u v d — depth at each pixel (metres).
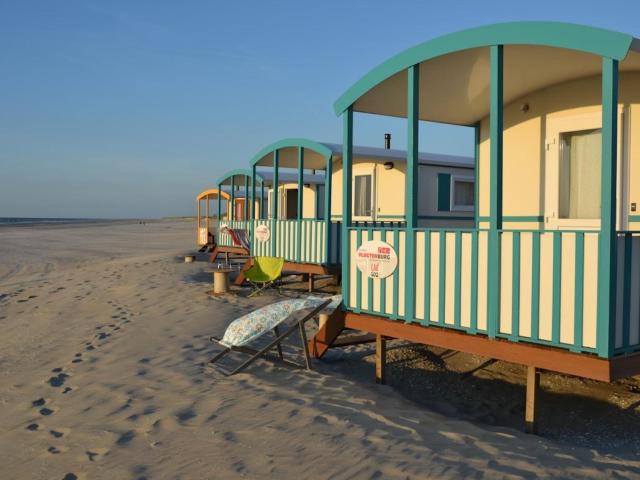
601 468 4.01
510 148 7.52
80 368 6.85
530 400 4.93
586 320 4.51
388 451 4.25
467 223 14.74
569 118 6.75
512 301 5.00
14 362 7.30
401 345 7.86
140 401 5.57
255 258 12.33
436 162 13.81
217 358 6.79
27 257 26.00
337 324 6.89
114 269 17.23
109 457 4.29
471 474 3.83
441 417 5.18
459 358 7.28
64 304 11.48
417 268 5.90
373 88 6.34
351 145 6.77
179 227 65.81
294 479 3.83
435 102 7.21
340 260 11.85
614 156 4.36
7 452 4.49
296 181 18.33
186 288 12.73
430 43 5.58
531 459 4.12
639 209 6.09
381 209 14.05
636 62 5.34
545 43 4.75
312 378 6.32
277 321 6.51
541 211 7.13
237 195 24.66
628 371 4.54
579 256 4.53
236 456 4.22
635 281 4.68
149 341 8.07
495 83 5.06
